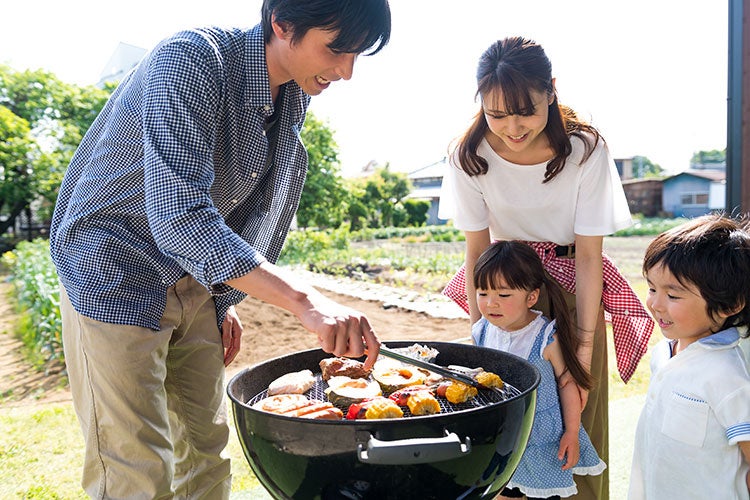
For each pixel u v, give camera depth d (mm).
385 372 1823
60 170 23672
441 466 1236
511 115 1839
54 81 25172
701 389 1611
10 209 24688
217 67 1556
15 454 3354
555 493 1946
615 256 15648
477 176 2170
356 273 12219
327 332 1254
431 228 30172
